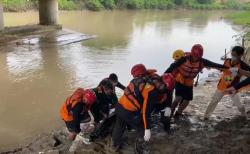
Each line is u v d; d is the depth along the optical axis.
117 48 21.08
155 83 5.63
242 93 9.55
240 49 6.57
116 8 53.75
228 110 8.19
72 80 13.88
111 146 6.26
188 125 7.26
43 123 9.41
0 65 16.05
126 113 5.82
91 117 6.90
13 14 40.38
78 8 47.72
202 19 44.09
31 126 9.21
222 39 26.30
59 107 10.73
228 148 6.03
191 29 32.19
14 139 8.41
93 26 31.55
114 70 15.64
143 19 40.41
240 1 70.25
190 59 6.91
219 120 7.52
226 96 9.36
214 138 6.52
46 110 10.45
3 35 22.00
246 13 48.75
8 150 7.67
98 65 16.53
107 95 6.82
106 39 24.38
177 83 7.26
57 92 12.29
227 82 6.90
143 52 20.05
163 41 24.36
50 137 7.81
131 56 18.80
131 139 6.66
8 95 11.85
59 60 17.39
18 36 22.75
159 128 7.09
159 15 48.25
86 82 13.66
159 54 19.61
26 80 13.73
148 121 5.52
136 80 5.74
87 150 6.43
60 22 33.78
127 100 5.79
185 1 64.44
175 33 28.80
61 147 6.97
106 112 6.97
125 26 32.38
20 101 11.27
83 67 16.05
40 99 11.48
